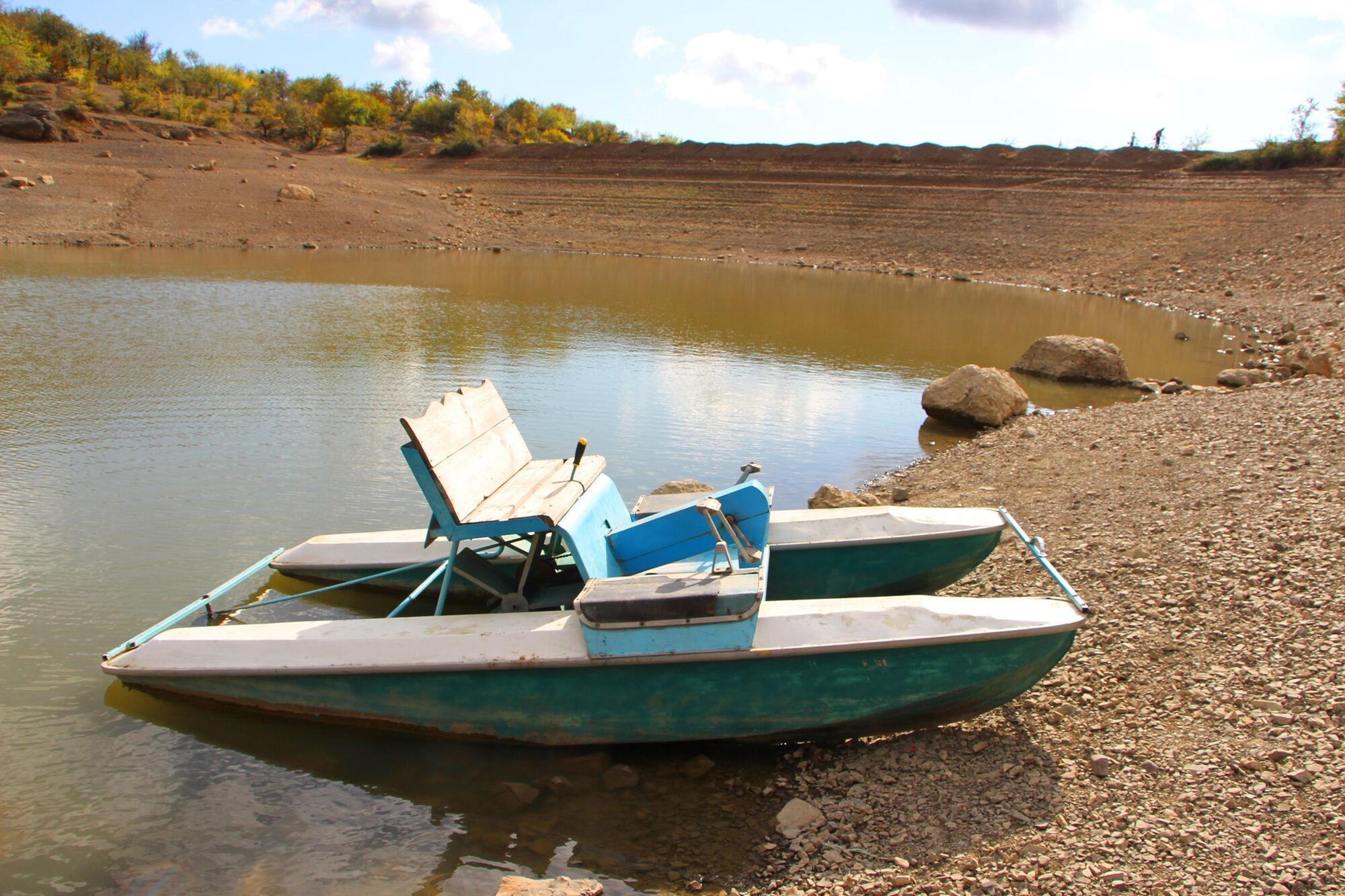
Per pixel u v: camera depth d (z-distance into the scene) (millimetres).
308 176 54688
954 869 4074
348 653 5102
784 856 4328
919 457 11875
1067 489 9141
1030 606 4898
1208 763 4480
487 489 5973
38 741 5238
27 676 5906
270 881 4219
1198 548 6906
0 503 8867
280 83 97062
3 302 21547
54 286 24766
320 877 4246
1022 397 14289
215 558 7797
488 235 49875
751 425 13273
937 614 4832
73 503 8953
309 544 7410
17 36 75688
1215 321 27953
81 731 5344
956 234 46344
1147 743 4727
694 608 4719
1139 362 20219
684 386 15852
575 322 23219
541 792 4879
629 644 4777
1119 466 9727
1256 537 6934
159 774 4980
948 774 4762
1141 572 6660
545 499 5781
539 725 5117
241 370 15367
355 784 4934
